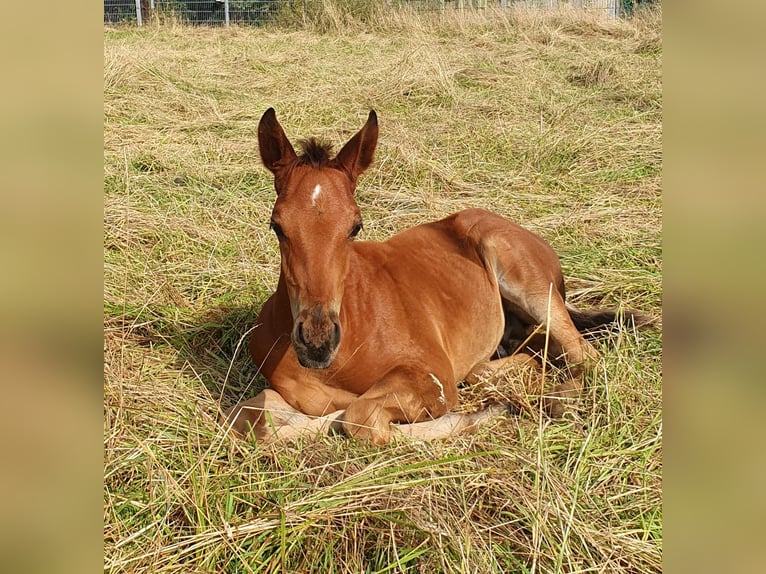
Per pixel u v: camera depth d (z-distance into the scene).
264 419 1.28
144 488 1.09
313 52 4.46
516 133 2.88
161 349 1.53
